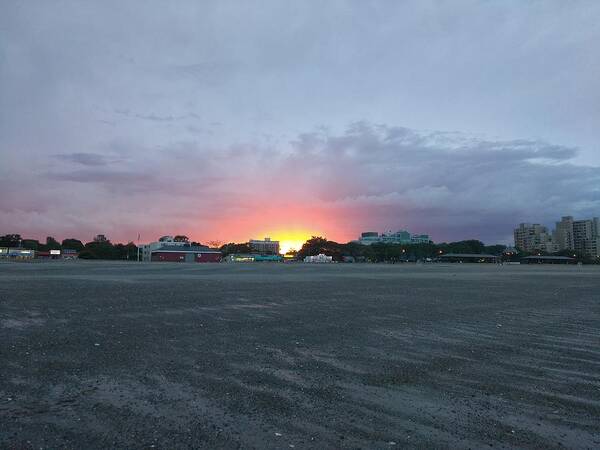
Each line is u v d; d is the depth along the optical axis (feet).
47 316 38.11
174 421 14.97
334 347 27.78
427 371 22.47
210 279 97.60
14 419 14.84
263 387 19.06
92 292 60.64
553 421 15.93
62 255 588.09
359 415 16.03
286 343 28.68
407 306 50.57
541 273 167.22
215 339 29.48
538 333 33.99
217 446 13.10
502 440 14.19
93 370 21.06
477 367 23.47
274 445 13.29
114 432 13.94
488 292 71.87
